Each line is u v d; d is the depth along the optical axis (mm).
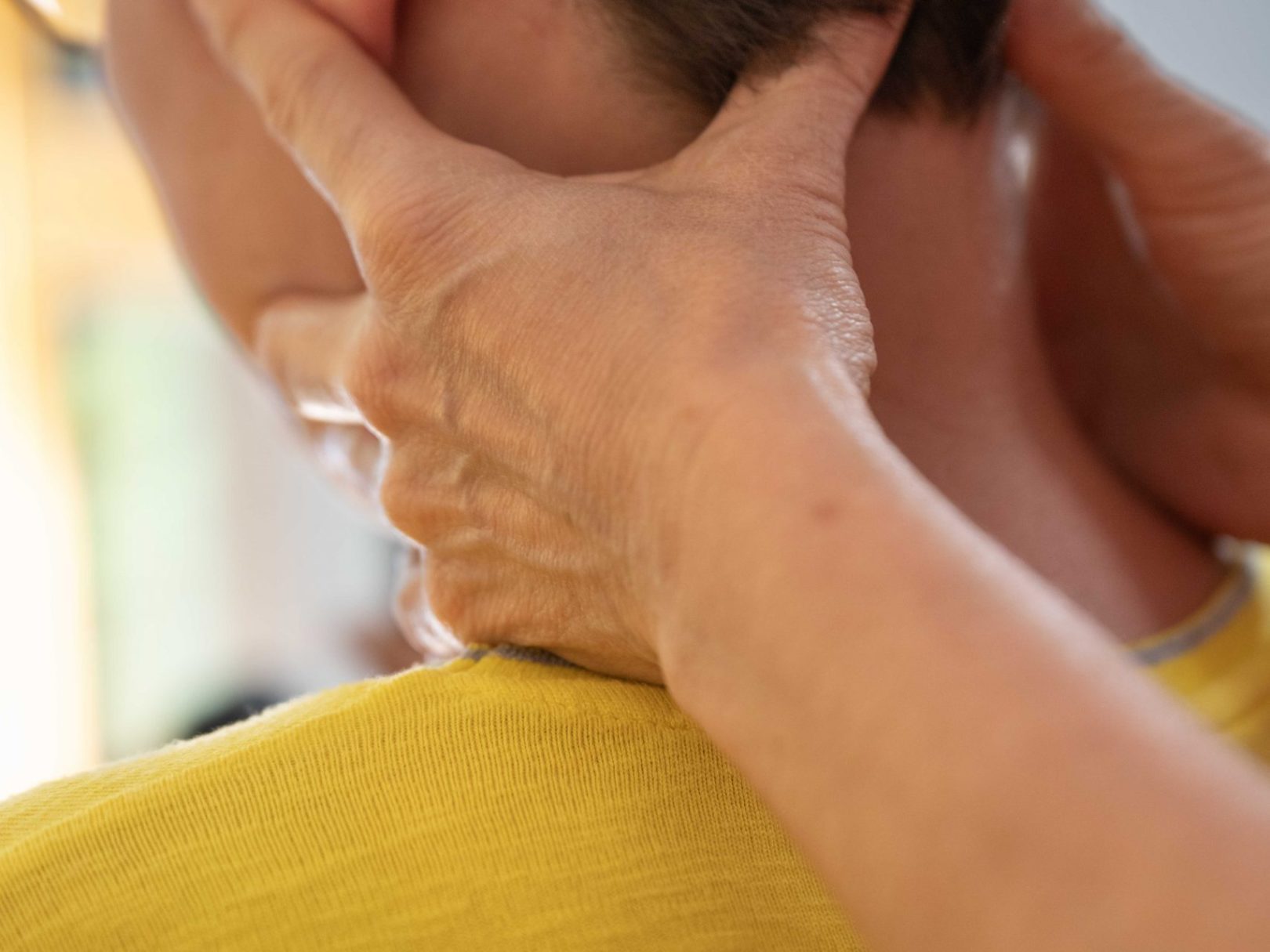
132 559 1745
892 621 211
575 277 300
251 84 396
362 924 316
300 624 1789
